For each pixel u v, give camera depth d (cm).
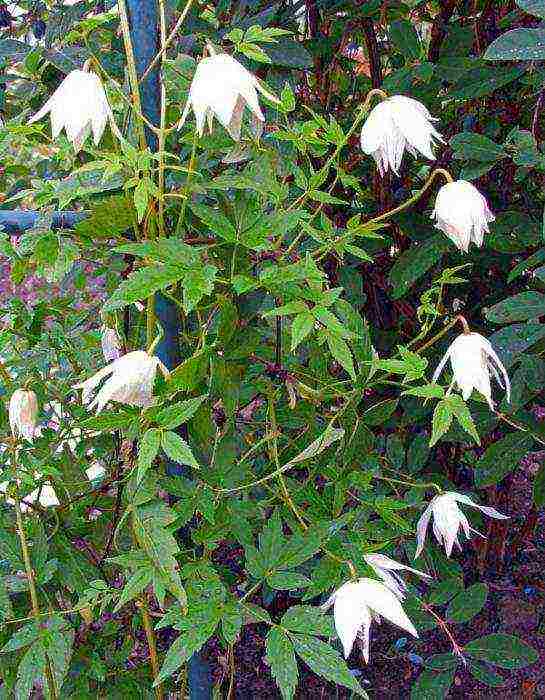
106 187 59
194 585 60
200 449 64
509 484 111
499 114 92
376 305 101
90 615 69
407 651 104
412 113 61
